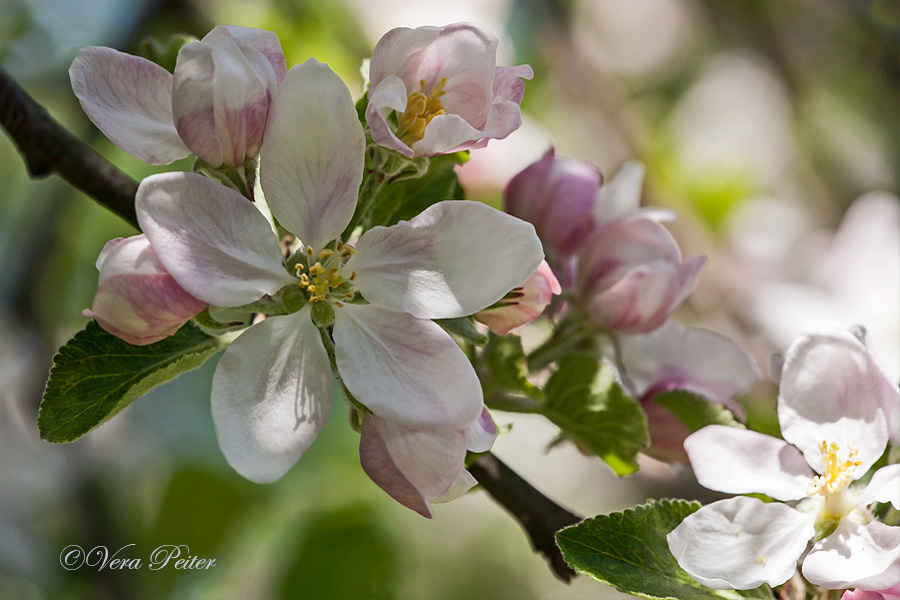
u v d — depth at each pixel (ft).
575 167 1.48
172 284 1.27
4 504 2.12
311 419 1.29
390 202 1.39
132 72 1.32
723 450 1.33
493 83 1.33
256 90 1.29
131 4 1.88
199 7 1.91
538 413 1.43
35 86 2.13
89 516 1.90
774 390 1.92
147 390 1.32
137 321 1.27
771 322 2.38
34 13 2.10
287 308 1.30
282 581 1.86
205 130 1.29
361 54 2.21
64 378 1.31
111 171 1.42
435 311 1.29
